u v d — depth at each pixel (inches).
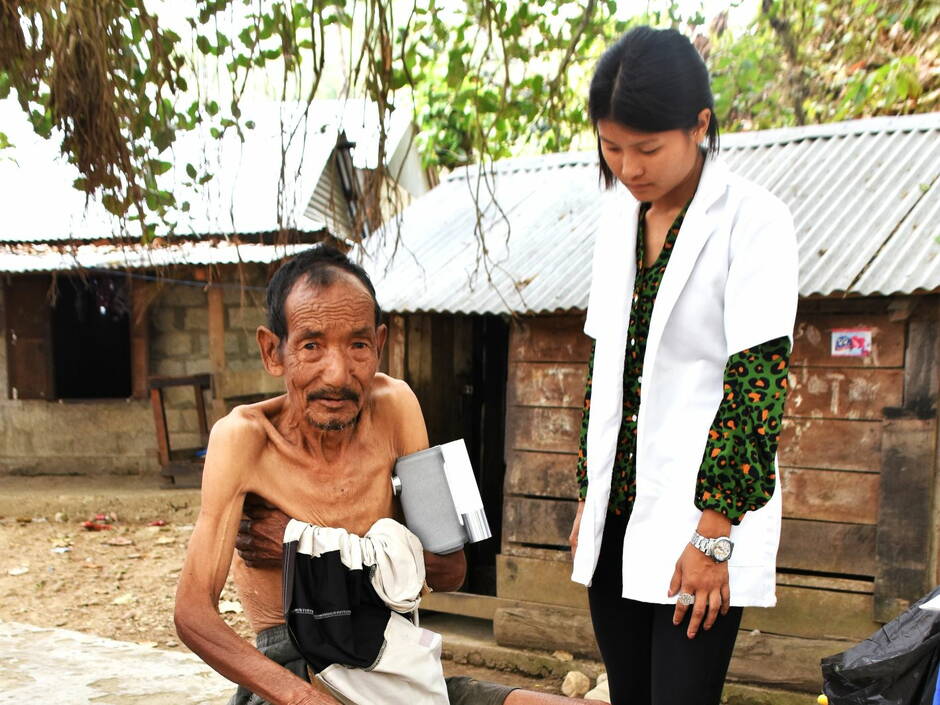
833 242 162.9
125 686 124.6
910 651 95.5
